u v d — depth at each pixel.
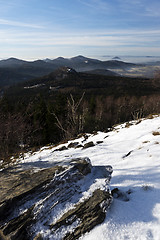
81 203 3.00
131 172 5.04
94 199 3.05
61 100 28.23
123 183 4.39
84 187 3.37
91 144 10.53
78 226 2.69
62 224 2.70
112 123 35.44
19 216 2.74
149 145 7.56
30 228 2.65
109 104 38.66
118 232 2.65
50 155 11.07
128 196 3.74
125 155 7.35
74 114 17.12
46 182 3.24
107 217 2.90
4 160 13.37
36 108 25.58
